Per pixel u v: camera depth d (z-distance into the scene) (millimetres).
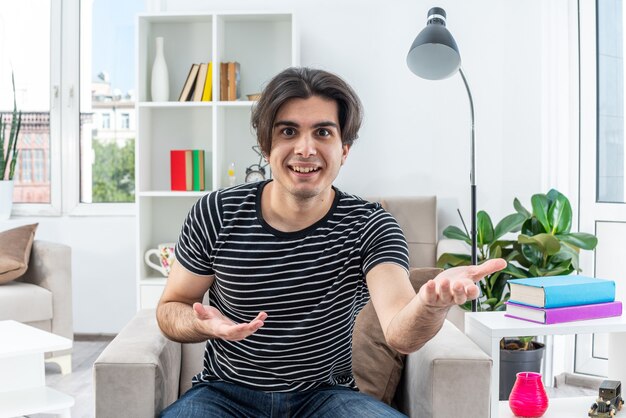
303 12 3912
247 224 1529
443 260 3268
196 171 3740
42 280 3506
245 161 3895
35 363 2307
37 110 4371
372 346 1938
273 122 1430
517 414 2027
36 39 4355
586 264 3482
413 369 1836
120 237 4250
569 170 3547
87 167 4344
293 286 1497
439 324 1211
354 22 3885
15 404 2119
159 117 3934
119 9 4305
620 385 2141
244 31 3902
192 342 1546
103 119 4336
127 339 1776
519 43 3682
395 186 3867
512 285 2102
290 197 1471
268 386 1554
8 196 4156
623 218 3365
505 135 3727
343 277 1498
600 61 3455
